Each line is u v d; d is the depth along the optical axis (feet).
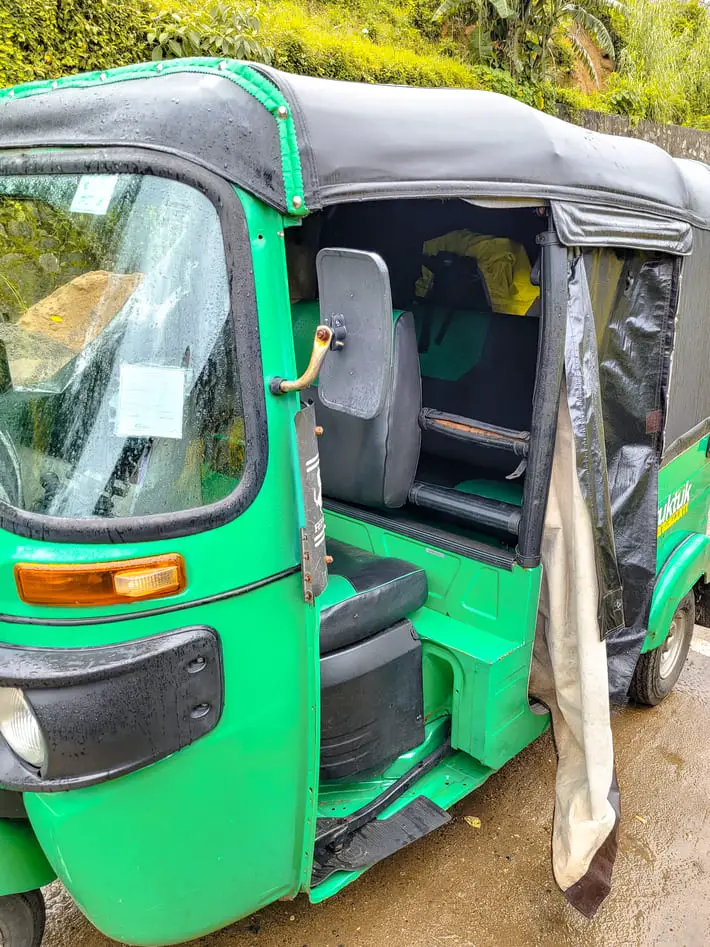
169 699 5.31
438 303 10.27
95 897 5.75
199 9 21.57
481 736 8.13
